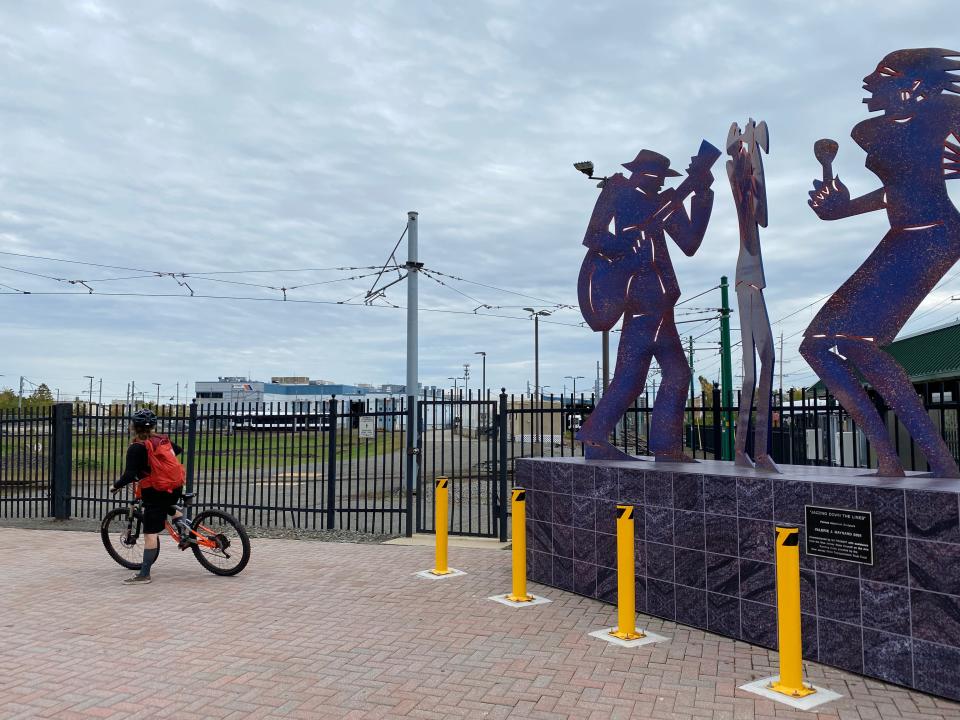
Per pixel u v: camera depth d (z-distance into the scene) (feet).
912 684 15.02
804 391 38.86
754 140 22.00
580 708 14.32
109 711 14.32
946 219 17.57
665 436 25.12
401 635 19.33
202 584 25.49
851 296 18.79
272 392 285.84
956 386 40.73
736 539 18.84
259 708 14.44
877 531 15.75
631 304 26.18
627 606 18.92
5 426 44.09
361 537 35.60
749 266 22.20
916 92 17.95
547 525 25.54
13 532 38.14
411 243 60.85
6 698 15.02
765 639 17.99
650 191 26.02
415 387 59.77
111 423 42.80
